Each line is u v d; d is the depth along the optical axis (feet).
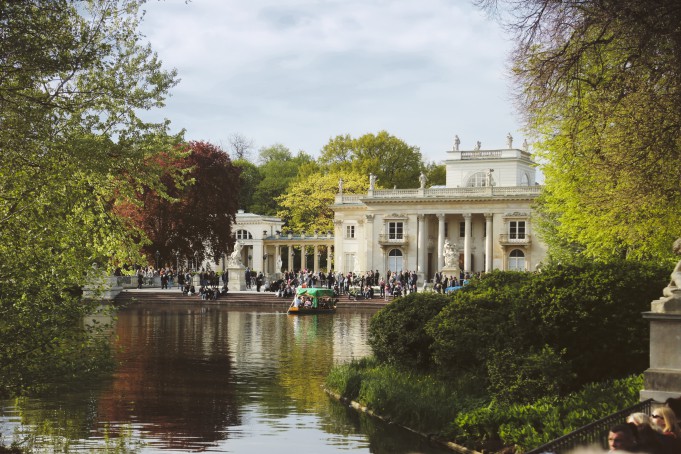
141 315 194.29
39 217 64.64
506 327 65.98
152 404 74.79
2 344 58.13
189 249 282.97
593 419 47.44
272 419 68.18
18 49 59.21
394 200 344.49
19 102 64.69
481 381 67.46
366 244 352.28
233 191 297.94
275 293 262.26
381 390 70.74
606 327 60.03
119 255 82.48
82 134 71.00
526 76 83.82
